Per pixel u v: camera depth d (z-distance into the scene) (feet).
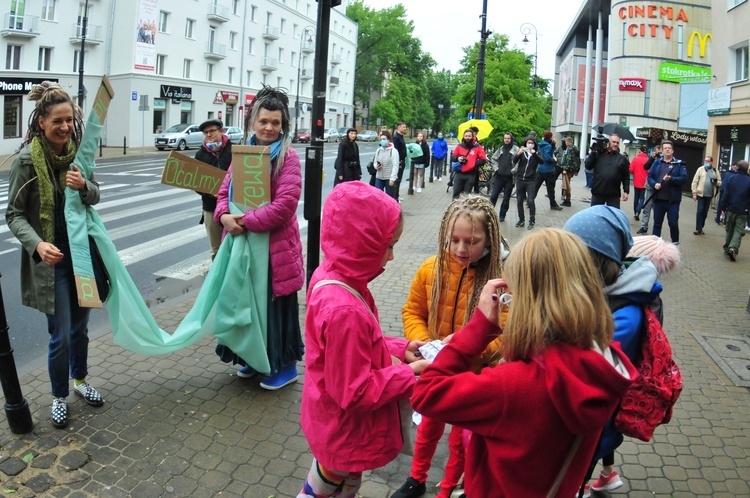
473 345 5.86
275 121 13.00
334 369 6.60
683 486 10.71
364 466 6.98
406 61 263.90
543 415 5.24
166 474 10.23
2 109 102.78
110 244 12.16
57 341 11.55
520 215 38.86
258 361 13.19
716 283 26.66
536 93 81.82
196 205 43.65
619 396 5.14
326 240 7.06
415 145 56.03
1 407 12.35
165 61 132.05
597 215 7.34
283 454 11.03
